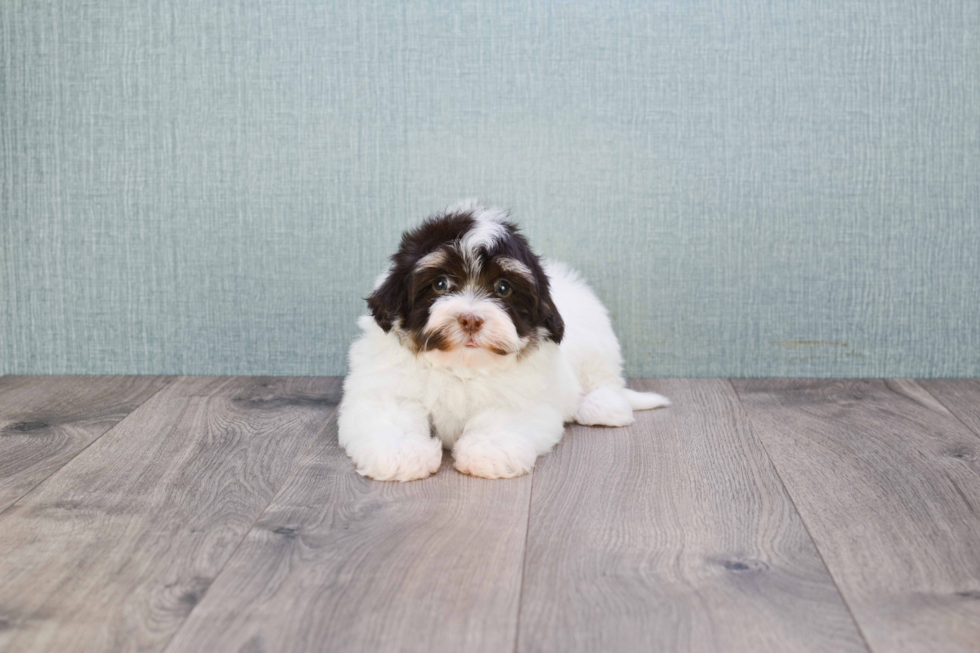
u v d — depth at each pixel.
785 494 1.41
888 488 1.43
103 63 2.13
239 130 2.15
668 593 1.07
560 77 2.13
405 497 1.39
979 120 2.12
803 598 1.06
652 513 1.33
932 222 2.17
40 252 2.20
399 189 2.17
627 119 2.14
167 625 0.99
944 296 2.19
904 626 0.99
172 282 2.21
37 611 1.02
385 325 1.57
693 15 2.11
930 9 2.09
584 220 2.18
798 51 2.11
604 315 2.02
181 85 2.14
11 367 2.23
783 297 2.20
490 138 2.15
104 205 2.19
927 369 2.21
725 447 1.66
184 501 1.37
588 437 1.72
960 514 1.32
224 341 2.23
